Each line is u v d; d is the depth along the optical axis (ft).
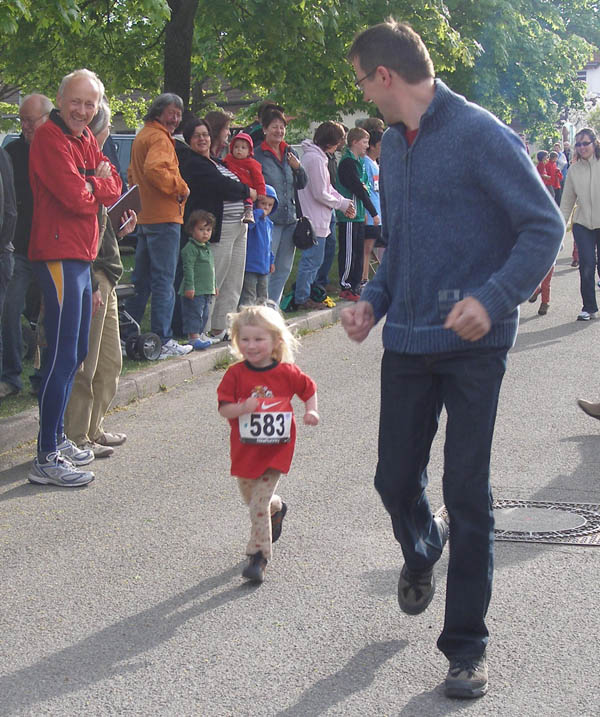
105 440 21.58
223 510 17.49
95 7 53.62
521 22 78.18
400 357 11.24
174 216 28.91
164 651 12.34
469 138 10.39
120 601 13.83
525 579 14.15
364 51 10.78
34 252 18.93
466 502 10.90
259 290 33.37
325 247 41.04
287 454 14.46
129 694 11.30
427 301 10.87
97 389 21.27
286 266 35.55
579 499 17.63
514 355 31.17
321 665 11.86
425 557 12.14
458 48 56.18
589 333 34.91
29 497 18.40
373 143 43.47
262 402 14.39
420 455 11.60
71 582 14.51
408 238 10.86
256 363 14.58
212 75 66.59
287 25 47.91
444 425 22.85
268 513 14.42
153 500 18.11
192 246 30.04
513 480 18.75
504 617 12.95
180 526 16.72
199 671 11.81
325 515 17.02
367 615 13.17
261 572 14.23
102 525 16.84
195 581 14.46
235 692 11.28
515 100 85.15
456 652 11.16
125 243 56.80
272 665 11.89
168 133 28.99
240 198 30.71
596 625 12.70
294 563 14.97
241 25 48.39
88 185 18.76
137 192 21.99
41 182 18.63
